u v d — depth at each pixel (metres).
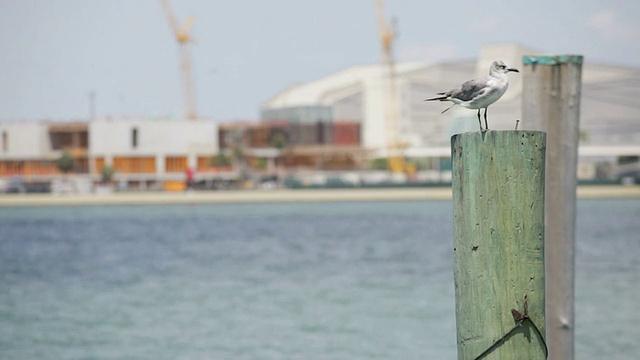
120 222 110.75
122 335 30.62
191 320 33.28
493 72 11.04
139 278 48.31
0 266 56.41
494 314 9.84
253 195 173.62
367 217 111.75
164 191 190.62
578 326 29.69
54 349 28.58
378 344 28.09
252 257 60.59
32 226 104.56
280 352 27.39
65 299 39.72
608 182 179.25
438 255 59.84
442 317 32.56
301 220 107.00
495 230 9.73
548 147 14.33
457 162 9.89
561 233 14.52
